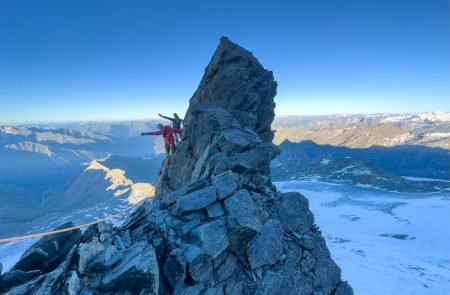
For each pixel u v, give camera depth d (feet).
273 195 84.53
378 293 287.28
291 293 65.21
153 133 115.55
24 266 54.95
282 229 74.08
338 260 391.24
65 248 57.98
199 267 58.75
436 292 286.05
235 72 118.93
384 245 500.33
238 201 68.80
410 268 359.66
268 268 66.33
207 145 94.22
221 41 129.59
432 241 533.55
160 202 74.49
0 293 49.70
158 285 53.78
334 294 70.64
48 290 48.16
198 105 122.42
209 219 66.49
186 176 100.32
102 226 64.95
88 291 50.70
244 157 84.79
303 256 72.43
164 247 61.21
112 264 54.95
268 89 122.01
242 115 107.55
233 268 63.52
